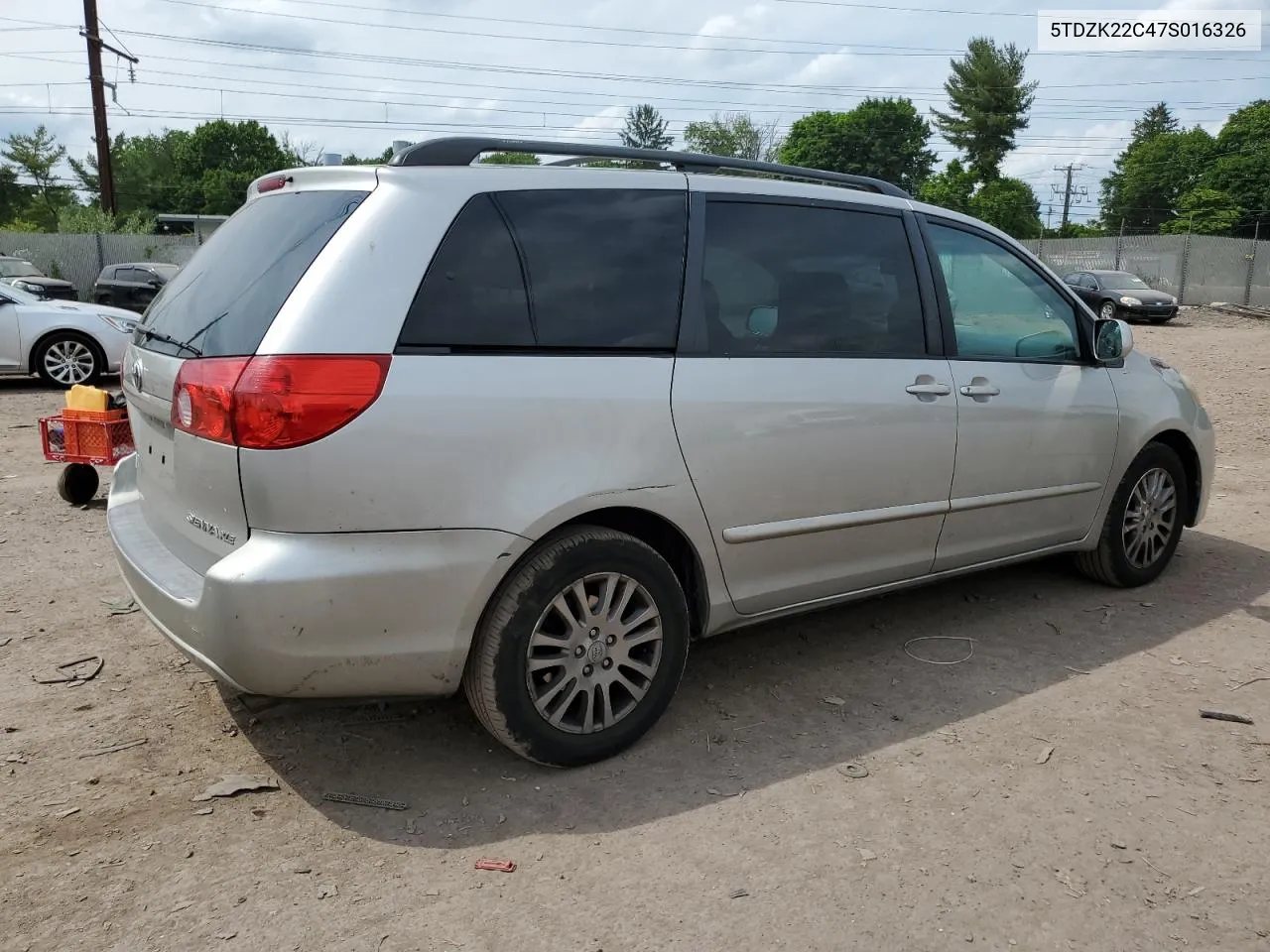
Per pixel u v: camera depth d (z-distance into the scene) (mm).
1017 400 4223
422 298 2830
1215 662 4113
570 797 3031
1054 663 4086
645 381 3152
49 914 2457
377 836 2814
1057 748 3377
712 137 72312
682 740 3400
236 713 3525
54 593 4695
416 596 2789
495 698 2982
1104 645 4293
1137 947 2412
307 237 2906
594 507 3041
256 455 2645
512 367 2922
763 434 3406
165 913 2471
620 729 3242
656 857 2738
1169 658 4148
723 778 3152
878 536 3852
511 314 2971
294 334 2672
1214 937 2451
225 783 3057
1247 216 65500
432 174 2969
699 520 3303
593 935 2422
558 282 3080
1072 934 2451
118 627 4293
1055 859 2752
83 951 2336
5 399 11016
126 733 3369
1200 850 2803
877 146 73625
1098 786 3129
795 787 3104
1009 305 4363
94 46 28641
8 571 5008
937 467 3951
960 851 2781
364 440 2684
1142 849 2805
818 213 3748
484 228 2986
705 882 2633
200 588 2850
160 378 3105
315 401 2637
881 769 3225
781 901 2555
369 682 2826
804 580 3684
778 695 3758
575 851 2760
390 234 2834
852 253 3812
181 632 2848
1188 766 3268
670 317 3273
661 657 3299
